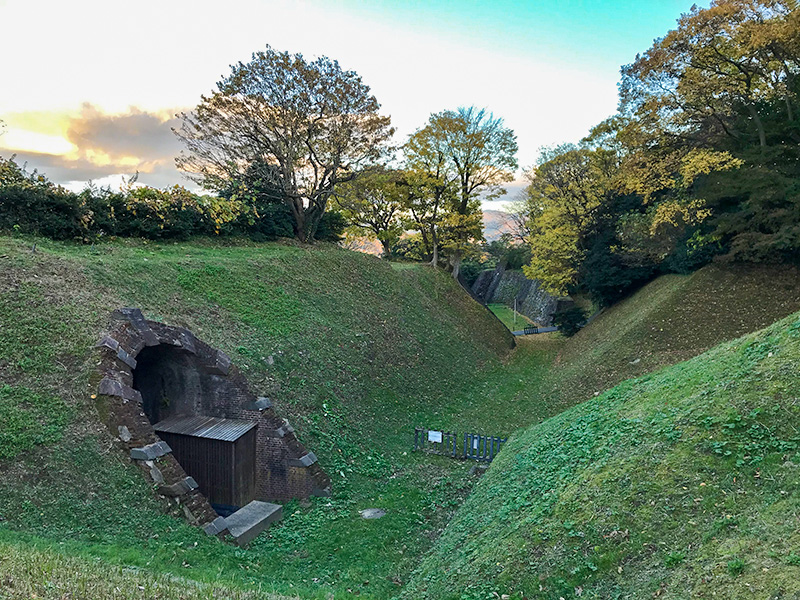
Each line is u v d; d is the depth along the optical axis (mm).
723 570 6949
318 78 30797
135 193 25438
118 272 18234
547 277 40781
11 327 13312
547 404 23438
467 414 23062
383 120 34125
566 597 7844
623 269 34406
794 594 6031
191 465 14594
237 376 15680
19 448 11133
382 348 25672
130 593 7422
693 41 24078
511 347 38375
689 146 28266
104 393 12562
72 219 21641
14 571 7266
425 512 14461
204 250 25750
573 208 38531
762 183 23344
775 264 25938
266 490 15383
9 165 21750
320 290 26609
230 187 31656
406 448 18969
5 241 17891
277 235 33000
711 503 8375
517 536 9469
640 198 34656
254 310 21125
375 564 11828
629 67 27000
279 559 12070
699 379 12180
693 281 27156
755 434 9328
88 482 11336
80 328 13922
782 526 7281
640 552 8055
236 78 30359
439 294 39094
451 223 41812
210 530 12148
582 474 10625
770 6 22000
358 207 45375
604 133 37812
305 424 16938
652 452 10078
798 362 10453
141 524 11281
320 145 33094
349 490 15562
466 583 8844
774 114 25094
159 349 15031
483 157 42906
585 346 30891
